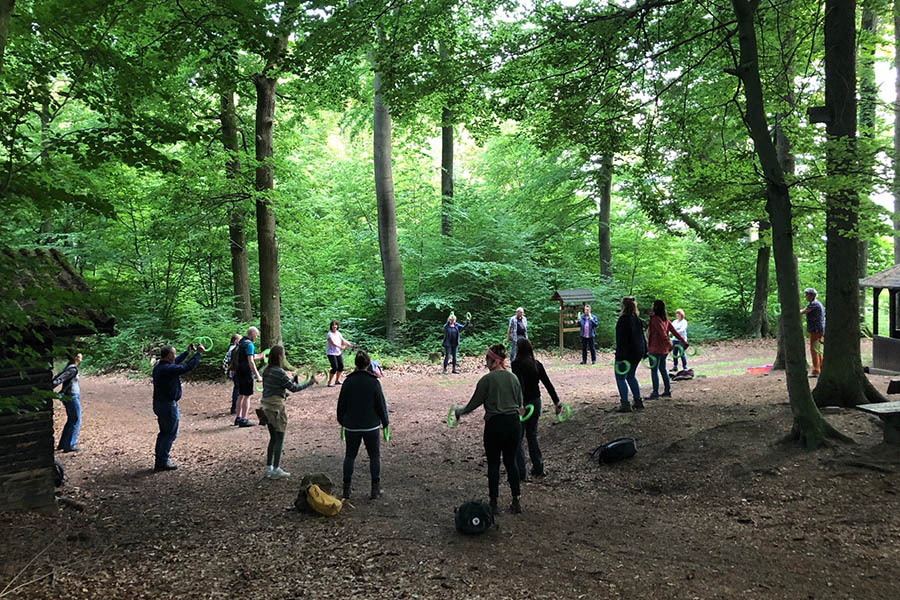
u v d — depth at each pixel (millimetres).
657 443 7762
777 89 10227
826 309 8328
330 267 24578
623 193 9461
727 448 7160
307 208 21078
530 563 4859
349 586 4492
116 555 5148
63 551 5230
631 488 6750
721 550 4957
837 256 8141
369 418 6707
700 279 27109
